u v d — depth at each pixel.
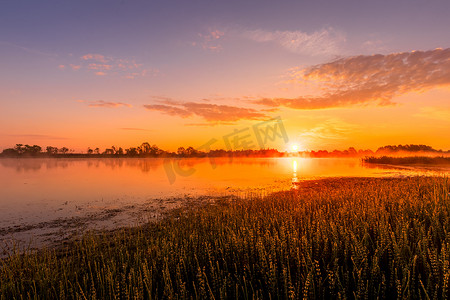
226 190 19.44
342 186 19.20
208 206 13.73
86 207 14.45
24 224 11.34
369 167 42.81
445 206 8.68
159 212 13.21
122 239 9.24
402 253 5.43
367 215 8.62
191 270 6.19
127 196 17.61
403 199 10.20
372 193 12.75
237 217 9.84
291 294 4.51
